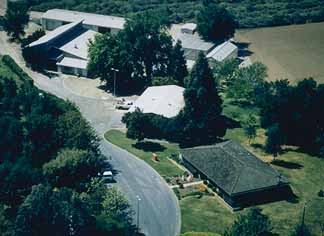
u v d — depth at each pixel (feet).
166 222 458.50
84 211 404.98
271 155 561.02
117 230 411.54
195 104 571.28
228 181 485.97
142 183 507.71
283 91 586.04
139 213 466.70
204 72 572.10
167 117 590.14
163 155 555.28
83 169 476.95
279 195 497.05
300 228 435.53
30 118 524.52
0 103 601.21
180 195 492.13
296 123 577.43
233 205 476.95
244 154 523.29
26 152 502.38
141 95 650.43
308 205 483.92
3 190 440.45
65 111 566.36
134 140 581.94
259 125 614.75
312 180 524.52
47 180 466.70
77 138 510.99
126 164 536.01
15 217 424.05
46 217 378.73
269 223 434.30
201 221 460.55
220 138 588.09
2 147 501.97
